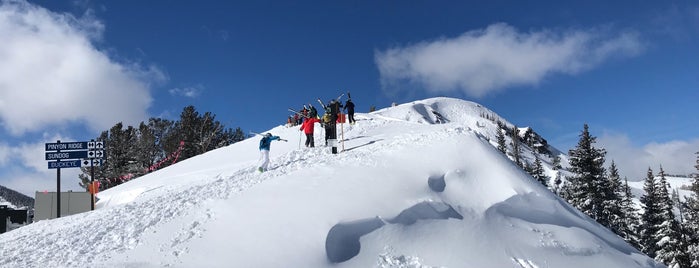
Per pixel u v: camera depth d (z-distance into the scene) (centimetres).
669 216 3266
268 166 1650
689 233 3206
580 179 3741
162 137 6669
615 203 3628
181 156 6197
